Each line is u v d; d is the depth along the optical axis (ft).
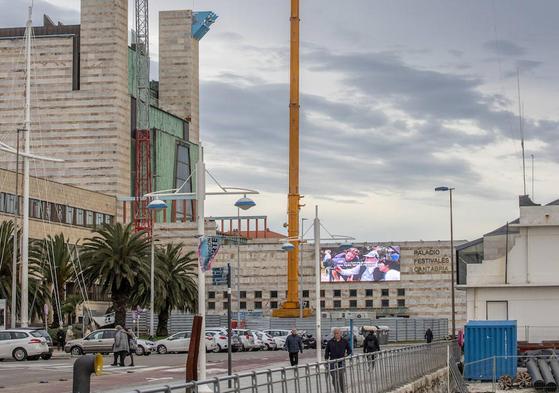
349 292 572.10
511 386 181.68
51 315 340.18
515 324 187.62
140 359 227.81
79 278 317.22
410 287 565.94
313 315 472.44
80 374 59.06
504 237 256.93
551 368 183.01
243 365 199.62
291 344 163.43
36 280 316.60
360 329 327.06
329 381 97.55
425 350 160.04
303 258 580.30
